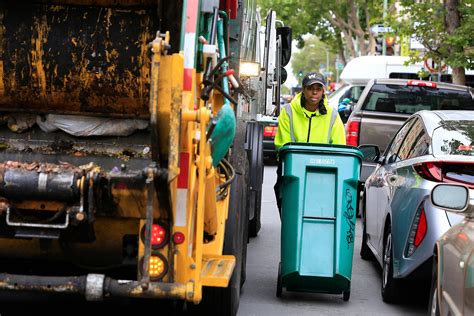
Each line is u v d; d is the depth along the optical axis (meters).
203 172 7.08
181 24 7.32
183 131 6.89
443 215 9.09
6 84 7.82
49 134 7.92
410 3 24.39
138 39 7.72
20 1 7.75
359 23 65.94
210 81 7.57
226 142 7.52
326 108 11.12
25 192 6.66
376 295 10.84
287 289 10.16
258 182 11.84
